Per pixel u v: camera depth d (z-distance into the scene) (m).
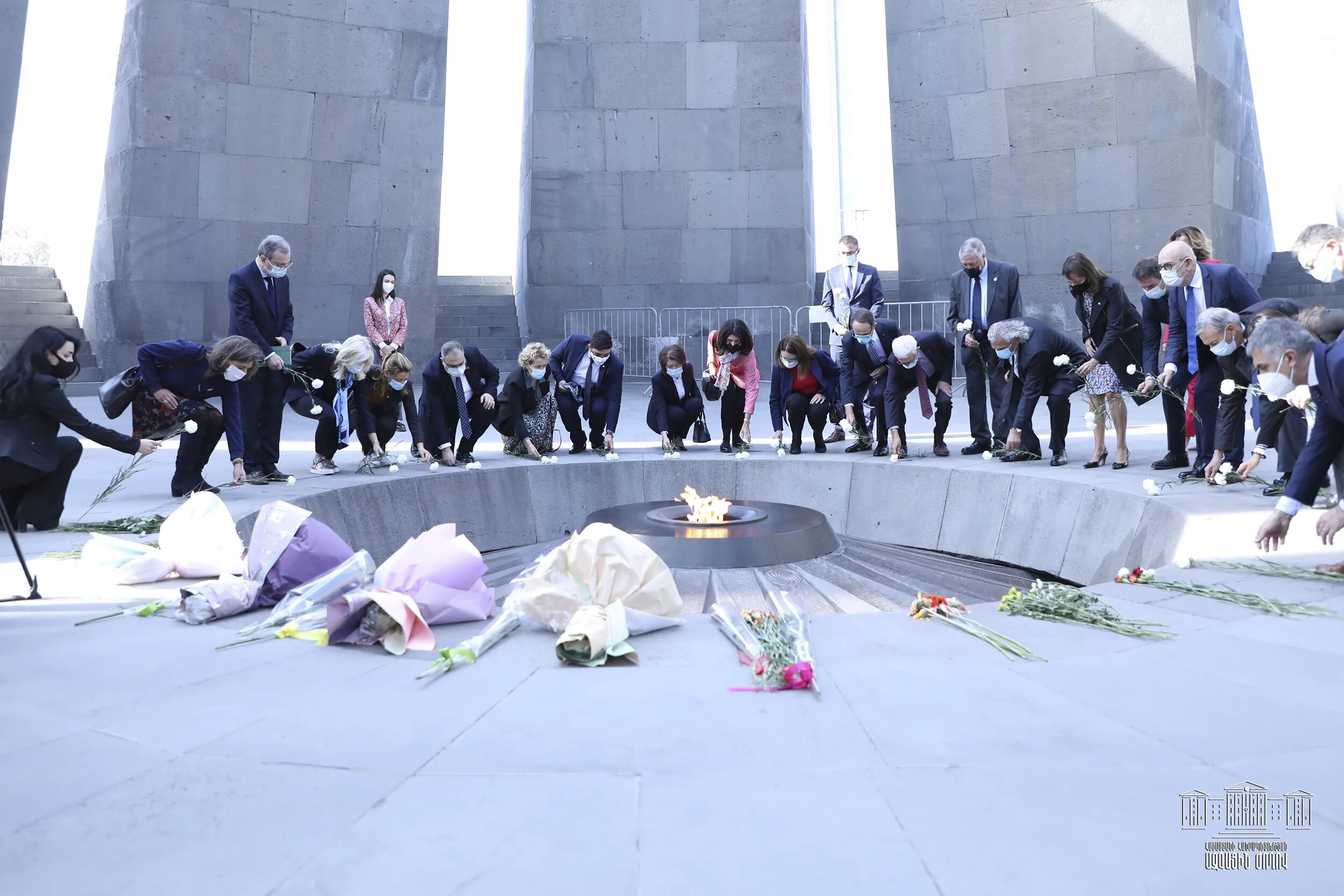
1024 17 16.48
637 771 2.56
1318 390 4.14
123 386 6.86
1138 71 15.95
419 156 16.77
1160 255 6.91
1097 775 2.47
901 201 17.41
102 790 2.47
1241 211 17.33
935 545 8.44
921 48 17.09
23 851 2.17
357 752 2.71
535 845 2.17
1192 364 7.03
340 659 3.60
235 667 3.50
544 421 9.88
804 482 9.19
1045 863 2.05
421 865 2.10
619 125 17.56
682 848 2.15
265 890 2.01
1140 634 3.70
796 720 2.90
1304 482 4.28
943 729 2.80
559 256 17.64
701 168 17.61
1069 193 16.45
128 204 14.95
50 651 3.68
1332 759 2.53
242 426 7.85
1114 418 7.91
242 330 8.03
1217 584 4.41
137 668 3.47
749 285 17.67
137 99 14.85
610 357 9.84
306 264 16.14
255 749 2.73
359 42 16.16
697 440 10.59
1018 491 7.87
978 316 8.90
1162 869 2.02
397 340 11.11
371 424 8.77
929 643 3.73
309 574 4.36
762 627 3.70
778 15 17.52
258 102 15.59
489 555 8.37
